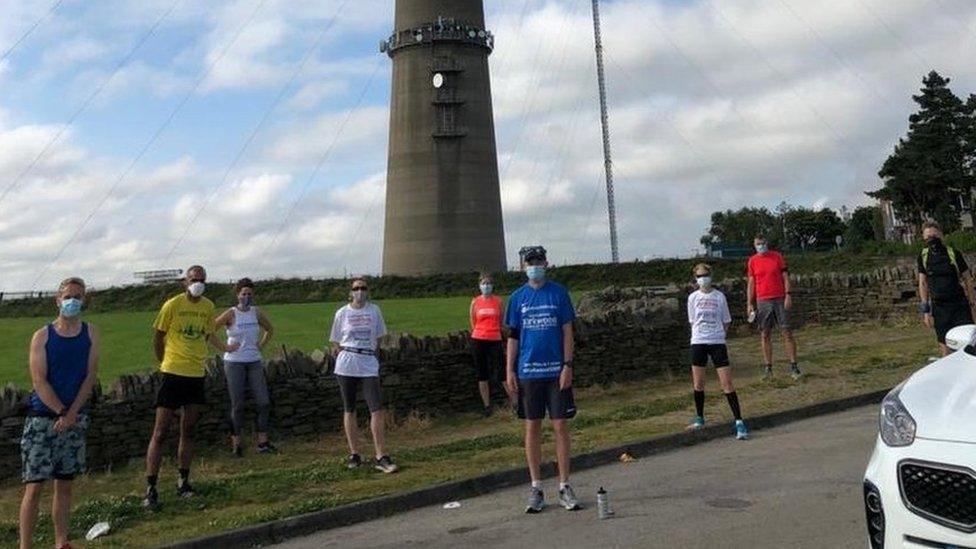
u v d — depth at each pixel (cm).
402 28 6531
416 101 6425
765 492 771
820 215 13888
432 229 6338
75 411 673
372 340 1010
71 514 810
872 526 473
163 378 870
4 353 2286
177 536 734
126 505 838
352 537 738
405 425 1323
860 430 1053
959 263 1236
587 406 1433
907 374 1470
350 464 993
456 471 936
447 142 6384
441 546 680
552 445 1057
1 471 1010
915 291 2616
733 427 1112
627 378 1722
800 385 1409
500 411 1423
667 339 1834
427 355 1424
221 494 878
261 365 1173
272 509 802
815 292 2748
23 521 657
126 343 2370
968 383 479
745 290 2741
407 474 938
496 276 6369
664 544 631
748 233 14100
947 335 611
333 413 1291
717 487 809
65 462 676
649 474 903
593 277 7206
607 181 6438
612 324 1731
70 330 685
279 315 3481
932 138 7744
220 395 1200
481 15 6638
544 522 727
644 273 7162
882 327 2488
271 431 1237
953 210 7662
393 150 6556
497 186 6669
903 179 7738
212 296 6862
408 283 6231
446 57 6362
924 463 433
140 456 1120
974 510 409
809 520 665
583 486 868
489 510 796
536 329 772
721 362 1094
